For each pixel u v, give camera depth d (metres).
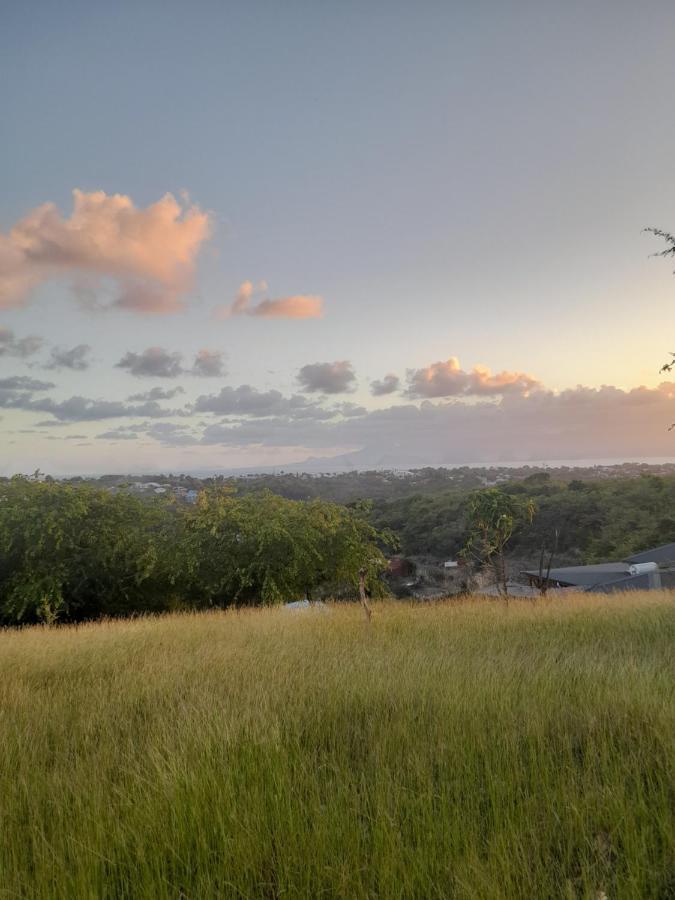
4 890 2.79
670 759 3.62
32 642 10.77
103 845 3.10
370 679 6.04
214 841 3.12
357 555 24.58
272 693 5.70
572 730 4.46
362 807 3.41
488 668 6.34
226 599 24.05
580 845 2.97
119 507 24.88
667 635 8.92
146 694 6.20
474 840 2.95
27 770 4.15
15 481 24.31
